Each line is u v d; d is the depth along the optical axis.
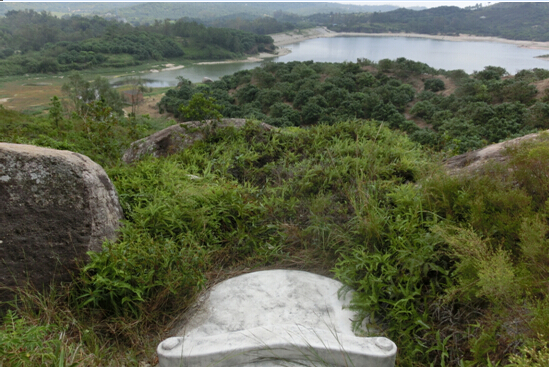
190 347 1.99
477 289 2.04
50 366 1.80
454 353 1.95
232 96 64.94
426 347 1.99
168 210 3.04
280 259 2.96
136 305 2.26
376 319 2.29
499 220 2.33
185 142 5.28
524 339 1.70
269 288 2.60
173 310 2.41
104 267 2.25
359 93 53.94
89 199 2.50
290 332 2.06
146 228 2.85
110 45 127.50
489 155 3.61
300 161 4.51
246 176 4.36
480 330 1.96
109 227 2.66
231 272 2.84
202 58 144.25
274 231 3.20
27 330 1.79
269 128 5.51
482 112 38.62
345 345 1.94
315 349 1.93
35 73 107.75
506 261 1.98
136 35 144.00
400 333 2.09
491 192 2.59
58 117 16.08
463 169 3.48
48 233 2.38
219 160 4.53
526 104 47.06
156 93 80.62
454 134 34.41
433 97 54.28
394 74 73.12
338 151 4.37
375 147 4.33
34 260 2.34
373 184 3.46
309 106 48.28
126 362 2.06
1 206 2.30
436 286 2.26
